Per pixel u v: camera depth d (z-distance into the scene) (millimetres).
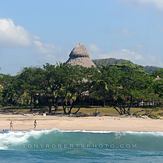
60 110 196250
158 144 104250
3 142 103438
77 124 138250
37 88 188625
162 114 178500
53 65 191750
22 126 132125
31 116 165500
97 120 151000
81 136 113000
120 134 118062
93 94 184875
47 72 183250
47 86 185875
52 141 106375
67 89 182375
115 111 189500
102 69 197375
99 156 91000
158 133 121438
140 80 189000
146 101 196875
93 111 188625
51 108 197375
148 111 186625
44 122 142625
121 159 87875
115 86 180625
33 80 190875
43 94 191875
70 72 182000
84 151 96125
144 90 187375
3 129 124062
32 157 89688
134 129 128750
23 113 184750
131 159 87875
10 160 86688
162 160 87000
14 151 95875
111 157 89812
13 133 113812
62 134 115188
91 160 86812
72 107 188500
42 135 112375
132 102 188625
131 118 161500
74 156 90812
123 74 189000
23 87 192500
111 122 145000
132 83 186250
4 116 165000
